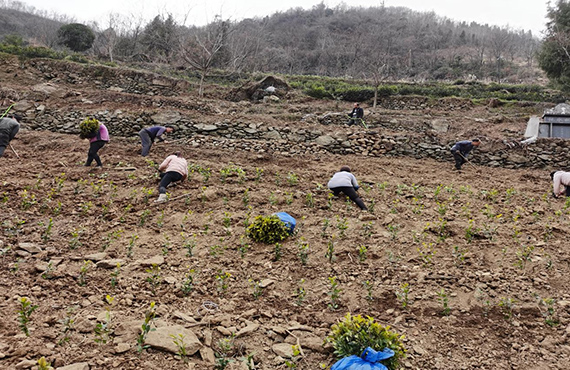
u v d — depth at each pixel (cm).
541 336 398
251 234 566
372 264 520
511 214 718
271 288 458
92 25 4266
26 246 484
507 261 539
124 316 375
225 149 1188
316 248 553
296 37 6481
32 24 6259
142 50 3247
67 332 342
